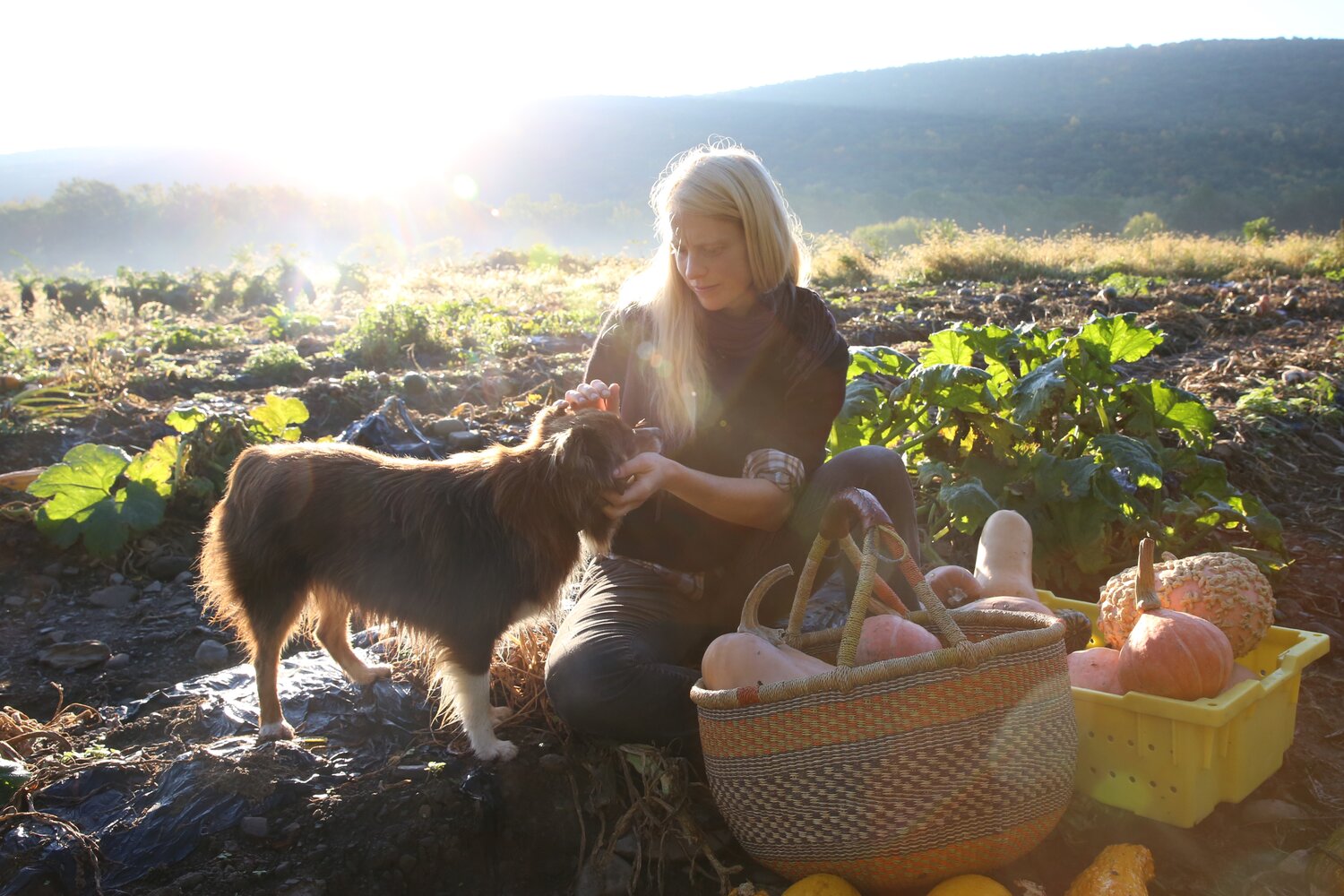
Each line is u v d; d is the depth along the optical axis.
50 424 5.87
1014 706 2.32
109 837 2.68
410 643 3.43
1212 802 2.71
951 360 4.86
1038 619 2.63
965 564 4.37
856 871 2.39
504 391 7.39
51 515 4.61
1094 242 22.08
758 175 2.85
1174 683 2.63
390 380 7.23
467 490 3.00
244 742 3.04
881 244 22.62
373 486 3.06
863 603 2.34
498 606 2.95
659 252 3.14
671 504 3.09
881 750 2.27
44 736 3.16
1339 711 3.35
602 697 2.83
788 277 3.09
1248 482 5.50
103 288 16.81
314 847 2.67
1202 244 19.72
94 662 3.88
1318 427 6.22
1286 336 9.89
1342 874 2.38
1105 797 2.78
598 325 10.49
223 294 16.97
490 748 2.97
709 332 3.06
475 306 12.35
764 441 3.13
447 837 2.74
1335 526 4.96
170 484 5.05
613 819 2.90
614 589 3.13
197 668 3.89
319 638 3.38
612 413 2.95
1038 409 4.22
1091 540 4.08
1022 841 2.41
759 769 2.39
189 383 7.71
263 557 3.06
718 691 2.42
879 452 3.07
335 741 3.11
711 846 2.78
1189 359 8.75
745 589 3.19
